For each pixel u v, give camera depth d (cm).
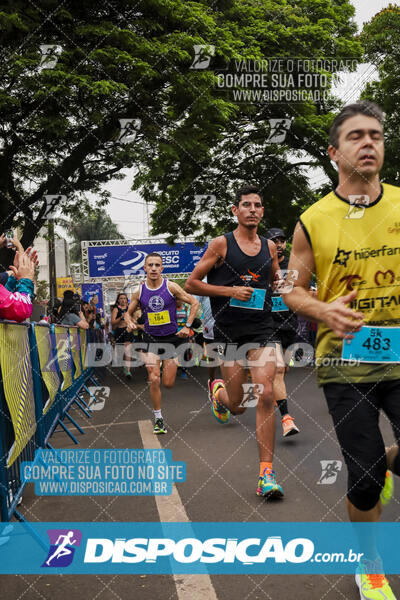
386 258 219
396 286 219
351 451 216
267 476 338
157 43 1205
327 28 1647
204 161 1424
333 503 318
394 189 225
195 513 318
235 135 1577
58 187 1352
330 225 224
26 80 1086
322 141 1578
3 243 328
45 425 450
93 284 2552
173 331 582
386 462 214
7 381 305
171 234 1647
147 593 228
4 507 277
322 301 230
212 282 390
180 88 1223
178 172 1455
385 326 220
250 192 376
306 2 1720
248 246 379
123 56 1130
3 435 281
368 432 213
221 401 432
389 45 1623
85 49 1155
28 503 357
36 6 1109
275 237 573
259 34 1512
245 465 414
